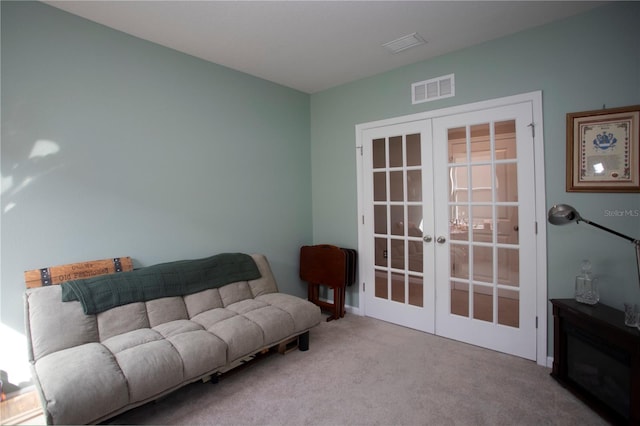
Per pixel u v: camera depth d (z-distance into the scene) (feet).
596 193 7.52
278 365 8.32
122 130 8.13
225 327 7.39
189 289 8.37
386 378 7.71
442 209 9.90
